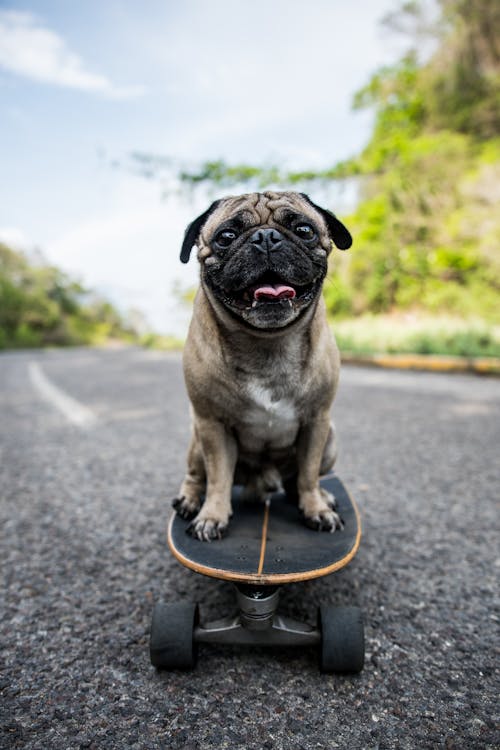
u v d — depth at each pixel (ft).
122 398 8.06
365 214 15.46
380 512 3.31
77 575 2.61
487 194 13.66
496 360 9.13
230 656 2.01
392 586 2.47
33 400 8.19
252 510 2.49
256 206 2.20
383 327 12.56
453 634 2.11
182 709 1.72
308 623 2.17
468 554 2.76
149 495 3.72
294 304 2.03
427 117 16.71
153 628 1.87
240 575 1.83
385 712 1.69
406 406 6.56
